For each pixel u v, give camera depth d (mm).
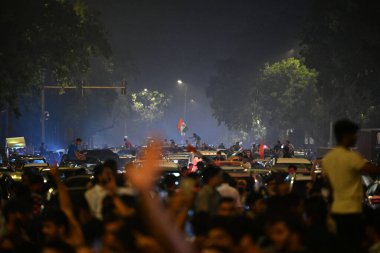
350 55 71750
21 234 13523
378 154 63594
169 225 9523
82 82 74875
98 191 15125
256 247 9656
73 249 9891
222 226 9617
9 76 57656
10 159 66812
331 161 12594
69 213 11938
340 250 10398
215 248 9531
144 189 9617
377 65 68312
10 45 58031
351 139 12648
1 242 12648
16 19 58250
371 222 11625
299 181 23969
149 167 9648
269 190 18172
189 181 14539
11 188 24047
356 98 81562
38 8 60312
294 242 9719
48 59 65625
